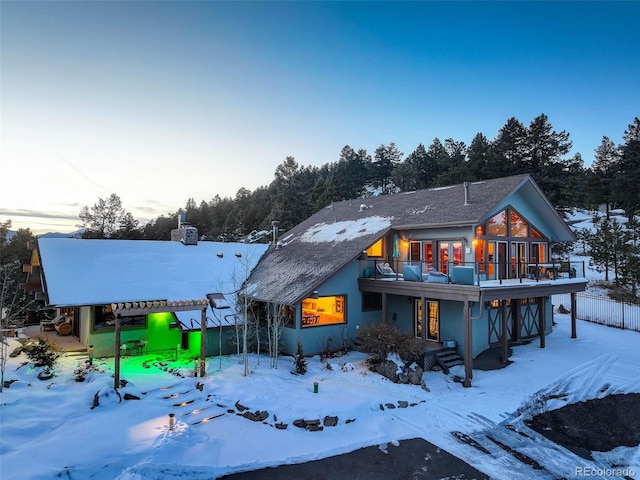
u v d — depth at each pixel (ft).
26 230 157.99
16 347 49.42
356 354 54.95
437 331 57.57
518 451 29.60
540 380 44.88
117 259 62.39
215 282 64.28
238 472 25.39
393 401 37.29
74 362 45.47
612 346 58.85
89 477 23.04
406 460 27.63
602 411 37.52
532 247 65.31
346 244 64.03
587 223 162.50
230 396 36.01
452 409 37.19
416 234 61.77
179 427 29.22
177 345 55.83
